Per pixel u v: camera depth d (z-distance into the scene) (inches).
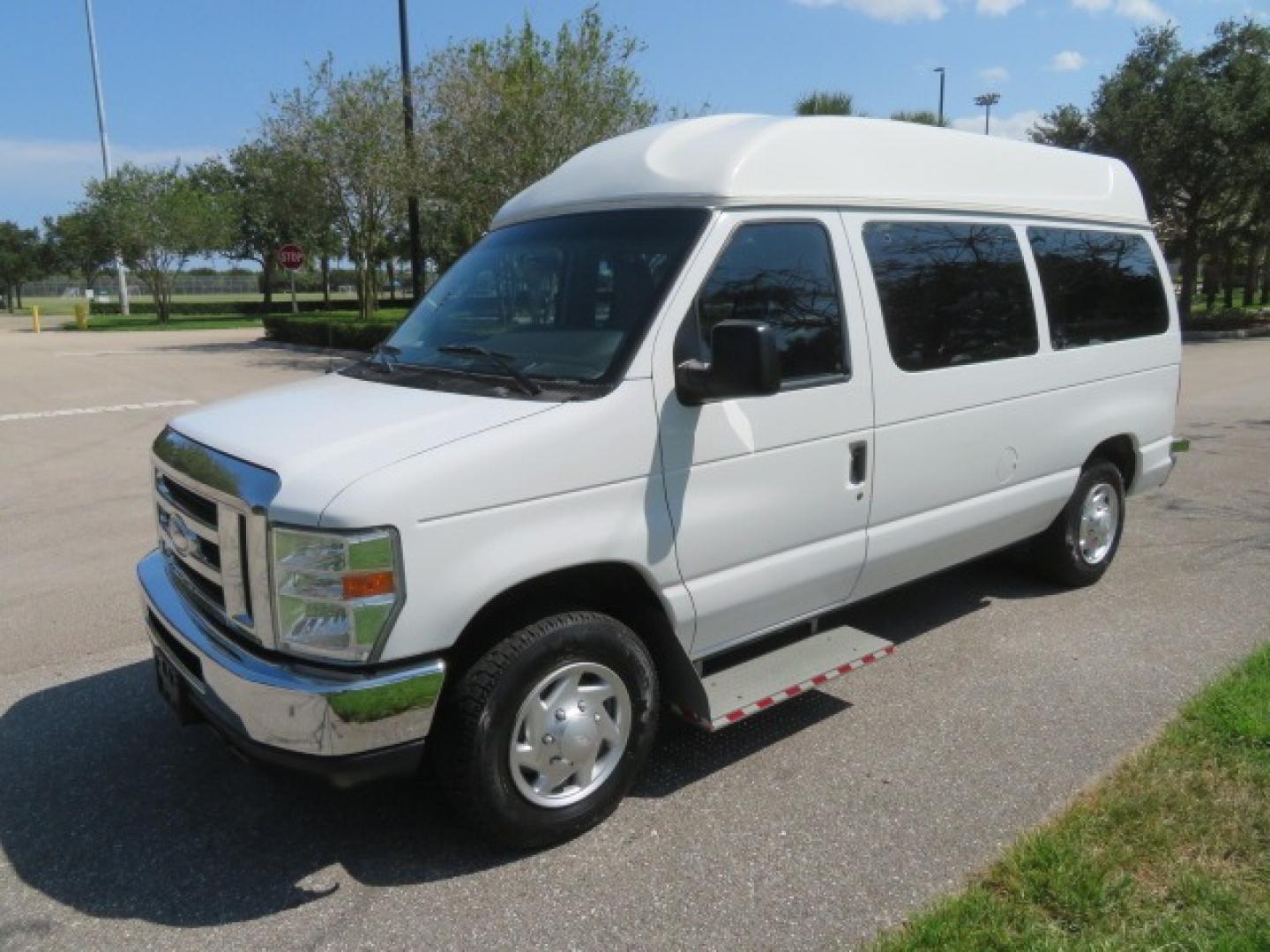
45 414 530.3
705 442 140.7
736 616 150.6
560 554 126.7
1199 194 994.1
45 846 136.5
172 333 1323.8
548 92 679.7
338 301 2145.7
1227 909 115.3
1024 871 123.6
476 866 131.1
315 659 116.7
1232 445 405.7
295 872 130.2
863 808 142.9
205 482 126.9
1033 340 198.5
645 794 148.3
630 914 121.0
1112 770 149.1
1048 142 1053.8
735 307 144.6
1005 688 181.6
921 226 175.2
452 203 756.6
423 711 119.0
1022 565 242.8
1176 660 191.2
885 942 113.2
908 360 169.8
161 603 139.7
